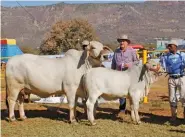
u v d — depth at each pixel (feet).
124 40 34.96
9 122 33.09
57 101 45.98
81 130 29.89
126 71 31.73
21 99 34.09
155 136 28.07
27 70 32.07
